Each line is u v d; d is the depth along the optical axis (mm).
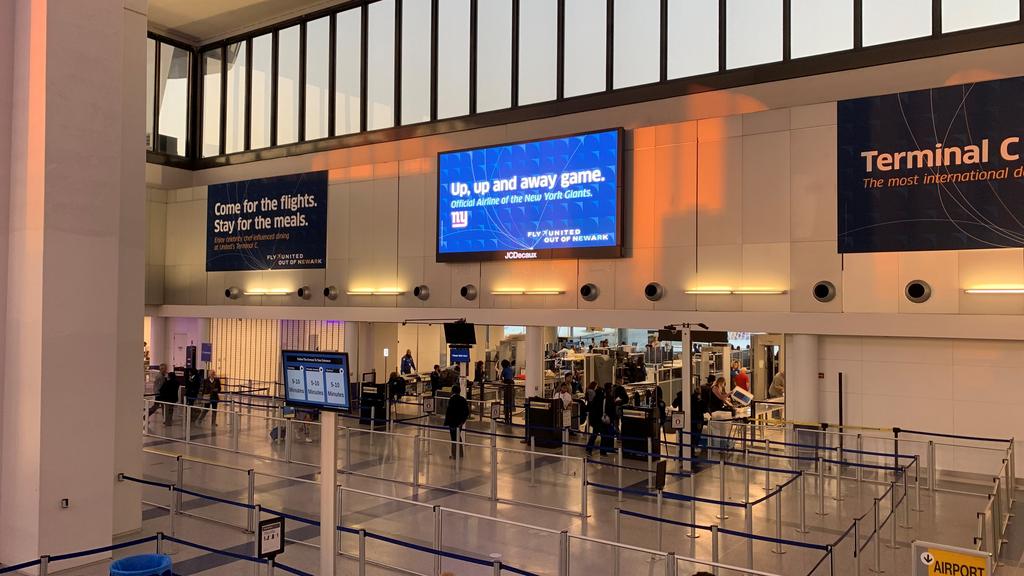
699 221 18672
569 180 20562
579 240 20359
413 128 24953
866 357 16500
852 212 16547
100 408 10320
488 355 27516
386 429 21109
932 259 15656
